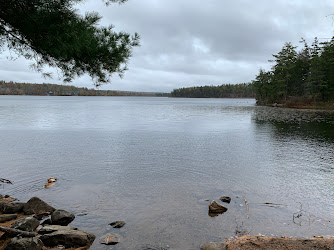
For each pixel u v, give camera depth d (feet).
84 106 280.31
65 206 26.73
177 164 44.65
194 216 24.40
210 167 42.75
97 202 27.84
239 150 57.47
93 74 27.20
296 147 61.21
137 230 21.68
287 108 257.96
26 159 47.80
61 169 41.04
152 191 31.24
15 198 28.66
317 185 33.76
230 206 26.81
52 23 20.56
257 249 17.67
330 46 253.03
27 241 17.22
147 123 115.34
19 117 136.05
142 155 51.78
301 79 312.29
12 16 20.83
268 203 27.58
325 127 100.48
